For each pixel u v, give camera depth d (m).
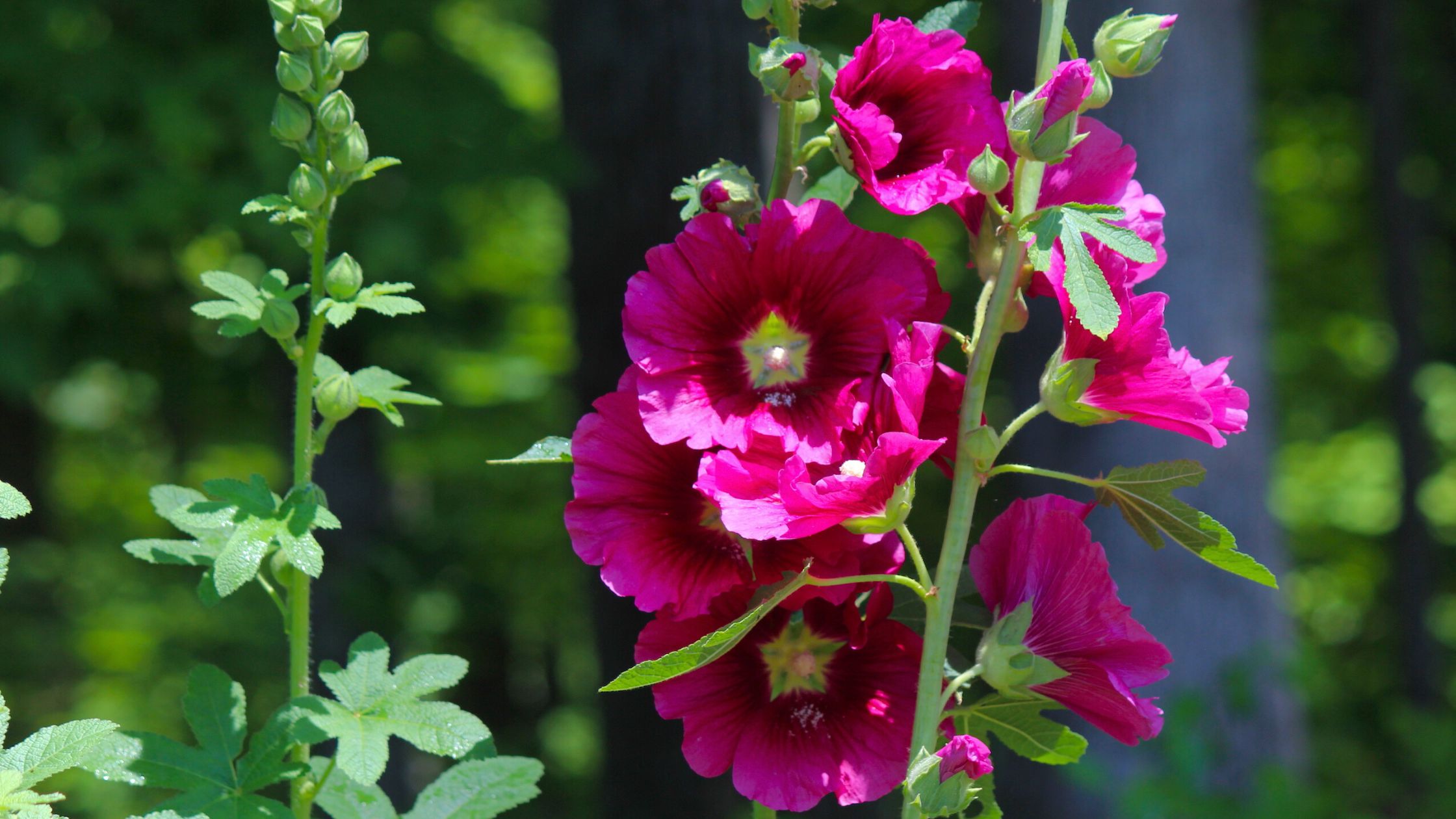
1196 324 6.43
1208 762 4.77
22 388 7.46
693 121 6.04
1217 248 6.41
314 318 1.79
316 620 8.84
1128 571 6.28
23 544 9.80
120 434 12.95
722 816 6.51
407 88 8.02
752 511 1.42
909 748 1.60
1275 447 6.80
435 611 10.05
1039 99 1.39
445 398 9.96
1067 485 6.39
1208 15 6.35
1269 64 11.77
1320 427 13.60
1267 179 12.51
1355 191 12.73
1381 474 13.02
